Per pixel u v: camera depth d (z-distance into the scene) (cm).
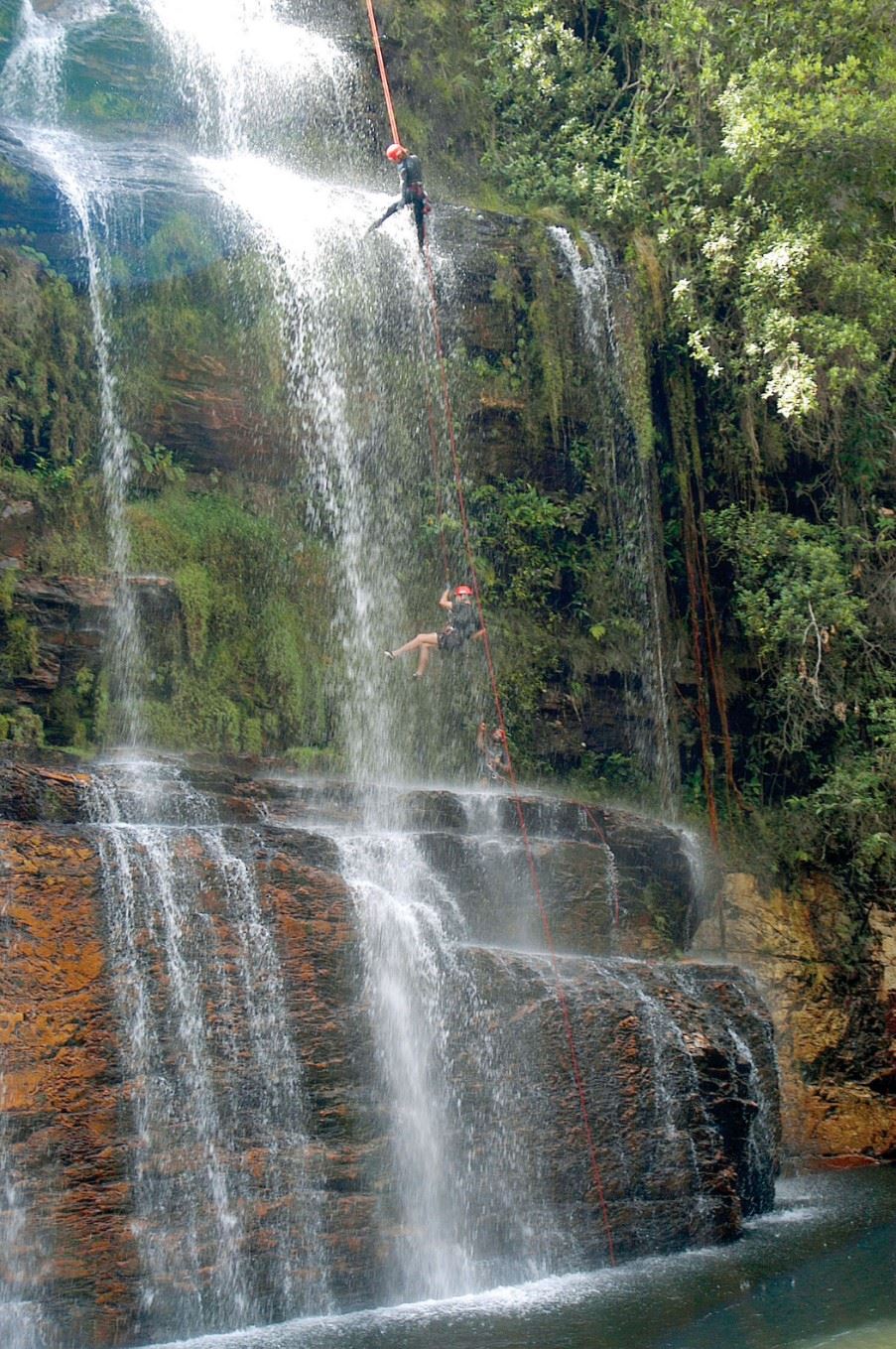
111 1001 1013
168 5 2100
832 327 1925
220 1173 1023
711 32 2156
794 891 1906
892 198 2056
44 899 1005
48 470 1542
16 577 1451
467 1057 1179
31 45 1938
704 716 2031
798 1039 1773
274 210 1833
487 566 1953
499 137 2402
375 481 1873
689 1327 1000
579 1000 1249
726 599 2112
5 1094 944
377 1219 1080
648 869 1617
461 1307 1052
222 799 1260
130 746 1491
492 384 1992
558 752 1938
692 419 2108
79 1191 955
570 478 2047
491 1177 1148
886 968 1850
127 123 1995
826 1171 1659
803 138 1973
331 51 2231
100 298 1634
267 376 1762
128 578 1538
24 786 1098
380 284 1909
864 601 1991
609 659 1992
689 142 2306
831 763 2047
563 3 2459
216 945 1083
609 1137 1216
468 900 1360
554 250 2066
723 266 2044
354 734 1741
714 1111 1302
